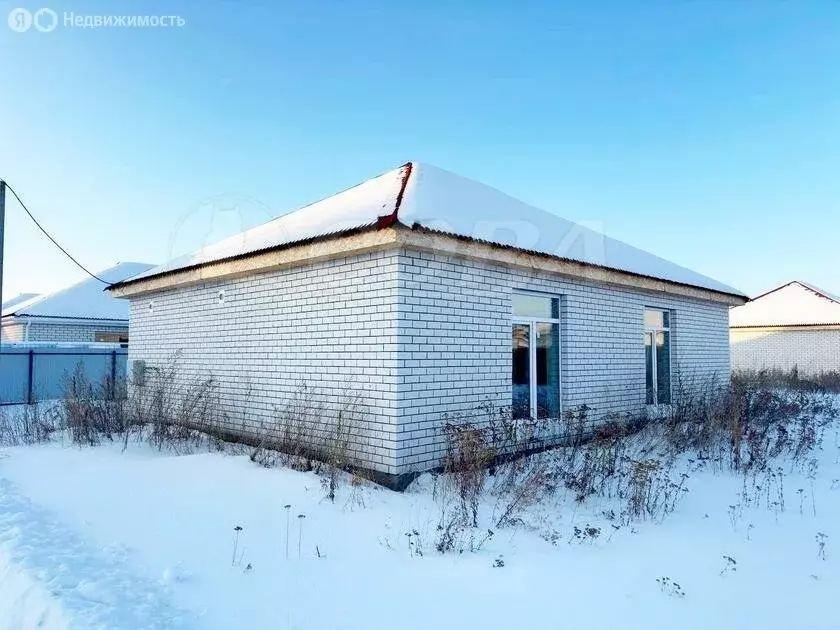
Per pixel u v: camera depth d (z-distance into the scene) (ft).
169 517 16.21
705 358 40.19
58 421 32.94
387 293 20.25
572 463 21.03
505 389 23.94
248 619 10.80
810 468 25.00
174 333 32.78
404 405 19.89
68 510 16.84
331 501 17.58
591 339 29.22
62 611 10.45
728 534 16.58
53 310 71.31
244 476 19.90
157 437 26.73
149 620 10.38
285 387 24.75
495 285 23.82
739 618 11.50
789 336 76.48
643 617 11.37
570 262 25.73
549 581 12.83
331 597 11.80
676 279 35.37
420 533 15.40
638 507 17.95
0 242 41.60
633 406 31.96
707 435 27.99
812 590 12.90
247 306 27.22
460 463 19.17
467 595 12.04
